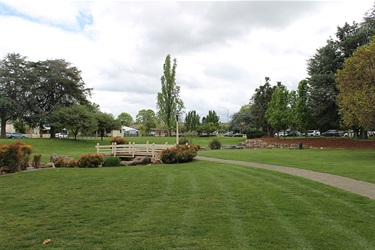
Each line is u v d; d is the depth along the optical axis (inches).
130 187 369.7
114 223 222.1
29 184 397.4
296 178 410.9
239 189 346.3
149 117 5132.9
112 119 2014.0
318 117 1427.2
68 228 212.1
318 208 257.9
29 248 175.9
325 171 470.6
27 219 234.8
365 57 723.4
